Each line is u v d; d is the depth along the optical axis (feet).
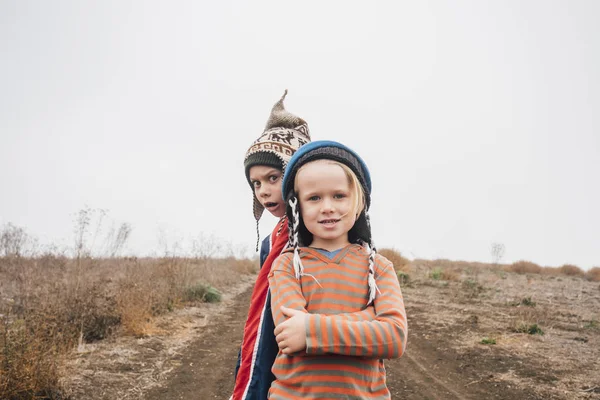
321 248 5.01
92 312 23.35
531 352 22.21
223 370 19.84
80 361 18.75
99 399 15.25
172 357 21.15
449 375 19.17
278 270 4.93
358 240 5.27
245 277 65.67
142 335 24.25
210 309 35.35
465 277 59.88
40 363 14.80
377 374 4.55
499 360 21.01
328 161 4.88
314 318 4.17
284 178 5.14
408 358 21.68
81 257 29.99
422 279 54.08
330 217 4.81
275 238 6.01
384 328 4.18
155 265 40.37
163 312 31.01
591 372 19.04
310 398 4.24
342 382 4.26
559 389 17.10
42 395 14.66
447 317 31.07
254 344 5.30
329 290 4.66
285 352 4.23
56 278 27.89
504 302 37.81
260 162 5.97
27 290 24.61
